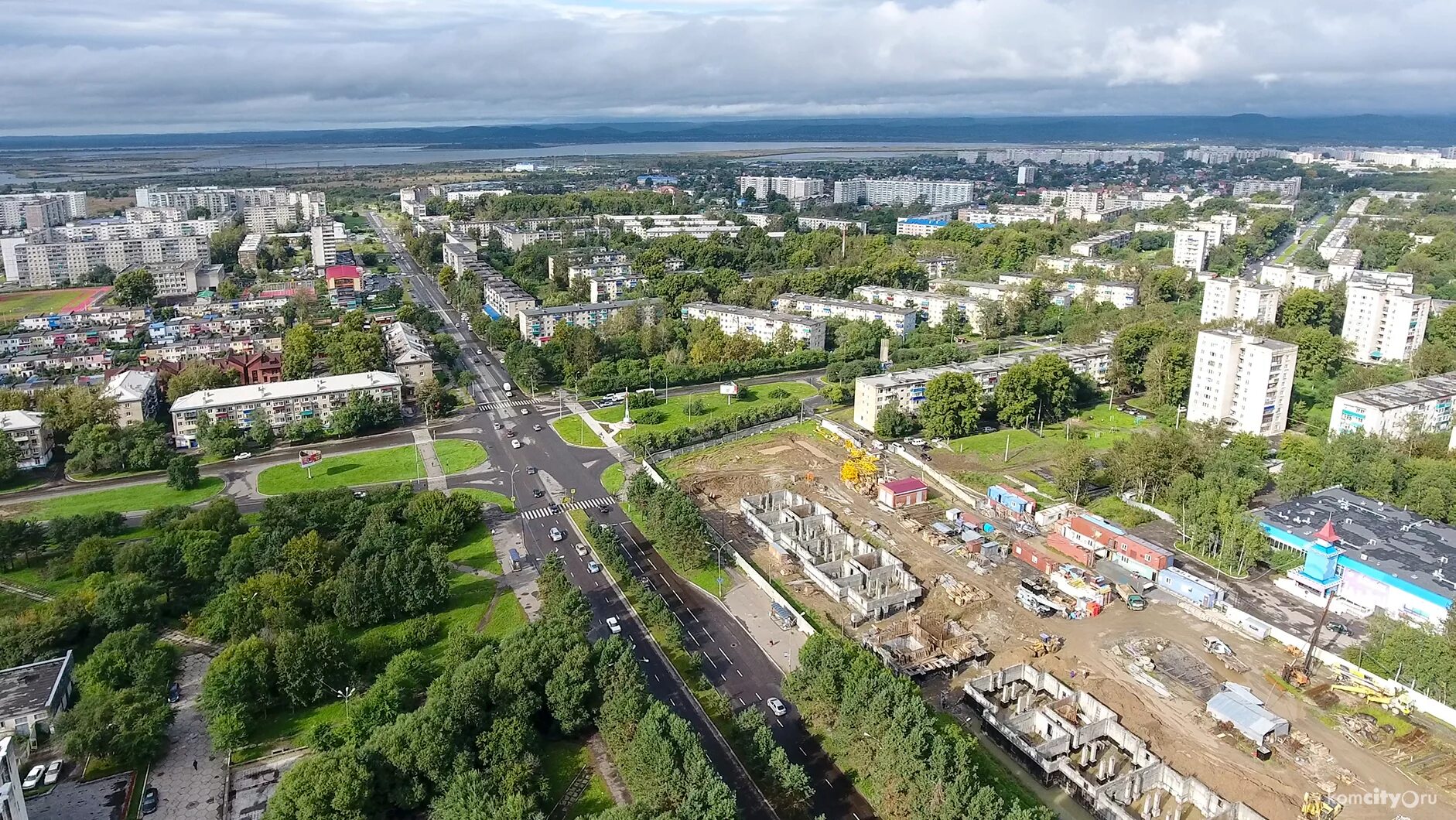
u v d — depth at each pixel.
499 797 155.75
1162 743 182.38
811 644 192.38
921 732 162.38
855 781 171.38
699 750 158.12
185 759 176.50
